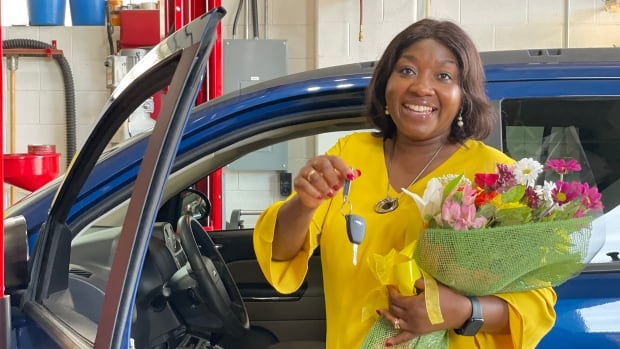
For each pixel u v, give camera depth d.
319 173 1.31
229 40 4.50
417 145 1.48
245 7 4.67
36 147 3.89
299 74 1.85
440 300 1.30
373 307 1.39
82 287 1.55
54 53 4.47
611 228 1.72
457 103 1.43
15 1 4.66
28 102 4.56
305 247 1.44
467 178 1.41
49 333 1.27
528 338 1.35
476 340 1.39
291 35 4.71
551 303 1.38
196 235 2.10
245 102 1.75
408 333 1.33
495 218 1.27
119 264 1.03
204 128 1.74
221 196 3.32
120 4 4.46
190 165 1.80
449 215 1.25
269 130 1.80
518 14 4.57
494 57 1.88
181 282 1.94
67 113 4.53
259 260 1.43
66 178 1.51
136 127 2.71
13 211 1.73
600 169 1.76
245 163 4.41
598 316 1.64
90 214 1.69
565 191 1.28
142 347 1.81
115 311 1.01
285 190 4.51
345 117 1.82
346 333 1.41
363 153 1.53
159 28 4.28
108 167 1.70
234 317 1.96
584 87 1.78
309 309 2.35
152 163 1.04
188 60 1.08
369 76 1.80
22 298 1.42
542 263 1.29
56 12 4.53
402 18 4.56
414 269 1.31
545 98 1.78
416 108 1.42
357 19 4.57
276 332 2.34
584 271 1.67
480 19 4.58
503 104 1.78
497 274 1.29
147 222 1.04
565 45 4.57
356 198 1.47
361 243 1.40
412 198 1.37
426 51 1.43
